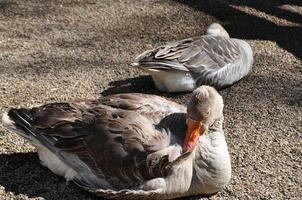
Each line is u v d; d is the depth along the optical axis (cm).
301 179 457
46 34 723
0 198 421
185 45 583
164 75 573
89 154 412
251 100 582
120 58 667
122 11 798
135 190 398
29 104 559
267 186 448
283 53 687
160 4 826
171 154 396
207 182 407
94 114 424
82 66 645
